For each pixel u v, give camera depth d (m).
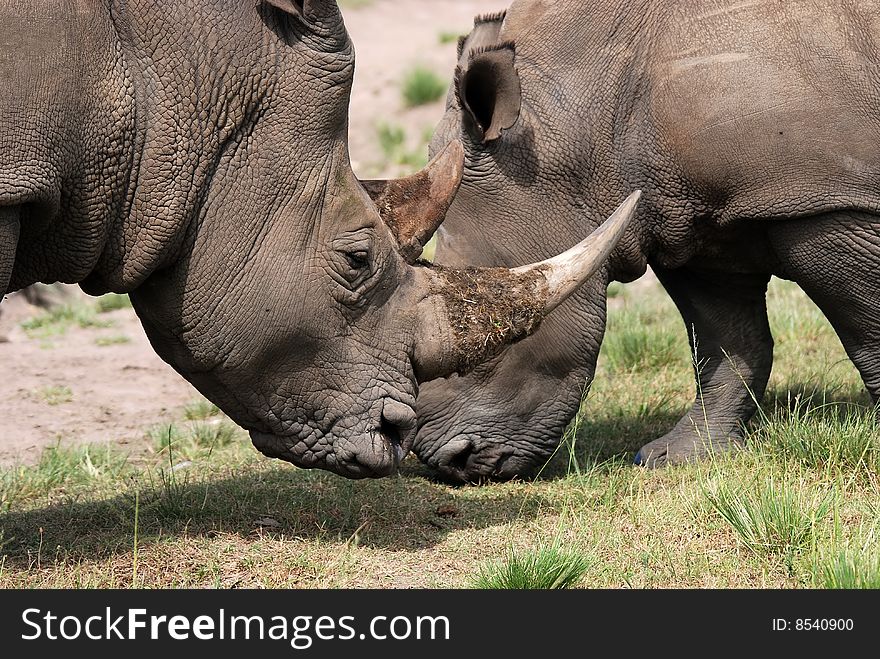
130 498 11.18
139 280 9.12
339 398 9.43
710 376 13.24
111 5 8.75
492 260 11.63
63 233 8.92
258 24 8.95
